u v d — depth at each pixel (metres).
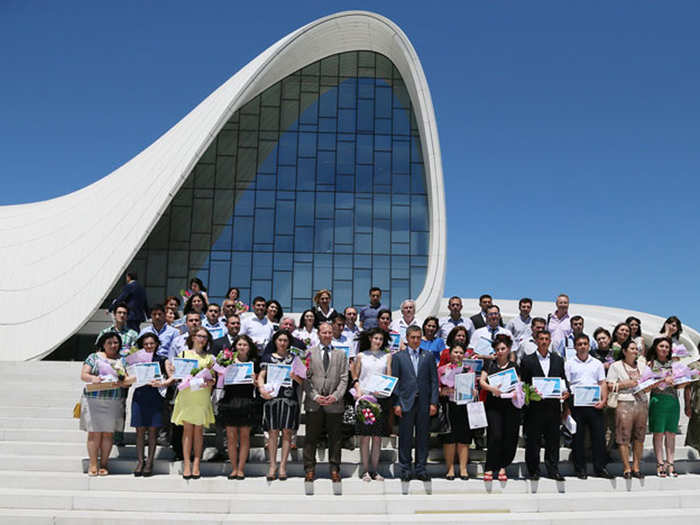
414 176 22.98
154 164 21.89
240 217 22.44
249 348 8.23
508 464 8.22
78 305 19.22
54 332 19.02
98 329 21.06
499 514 7.39
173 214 22.31
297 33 21.89
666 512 7.59
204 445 9.03
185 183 22.48
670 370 8.73
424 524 6.92
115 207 21.36
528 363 8.58
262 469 8.29
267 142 22.97
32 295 19.92
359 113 23.39
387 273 22.25
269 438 7.96
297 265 22.20
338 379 8.05
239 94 21.20
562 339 10.54
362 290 22.12
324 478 8.19
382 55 23.84
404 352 8.40
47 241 21.84
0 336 19.17
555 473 8.29
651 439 10.11
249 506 7.31
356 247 22.39
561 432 9.45
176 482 7.78
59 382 12.12
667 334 9.95
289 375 7.99
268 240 22.33
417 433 8.16
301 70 23.61
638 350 9.56
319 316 10.47
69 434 9.23
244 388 8.05
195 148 20.53
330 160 22.98
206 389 8.12
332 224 22.53
